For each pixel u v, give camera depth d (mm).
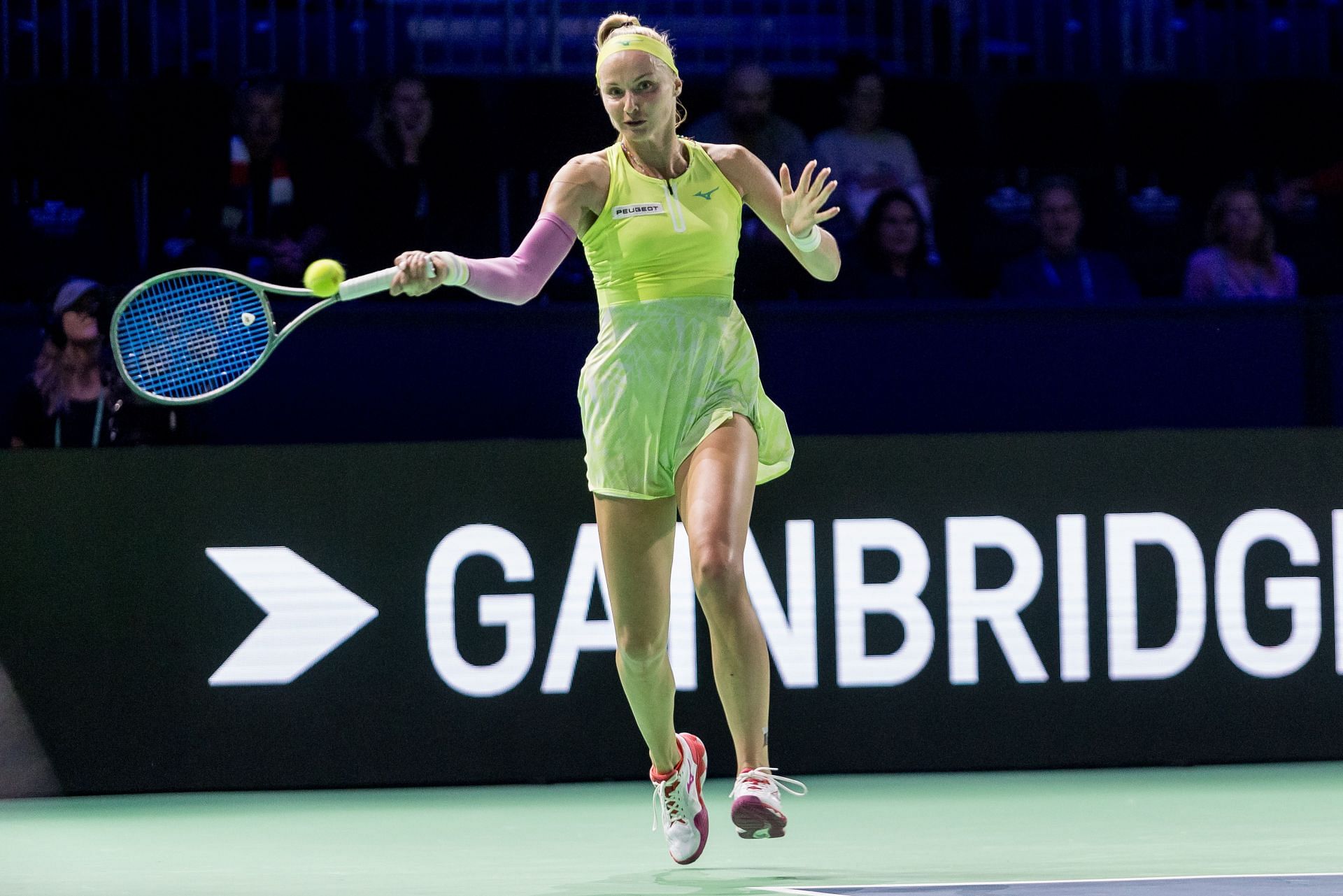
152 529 17000
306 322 19562
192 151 24906
